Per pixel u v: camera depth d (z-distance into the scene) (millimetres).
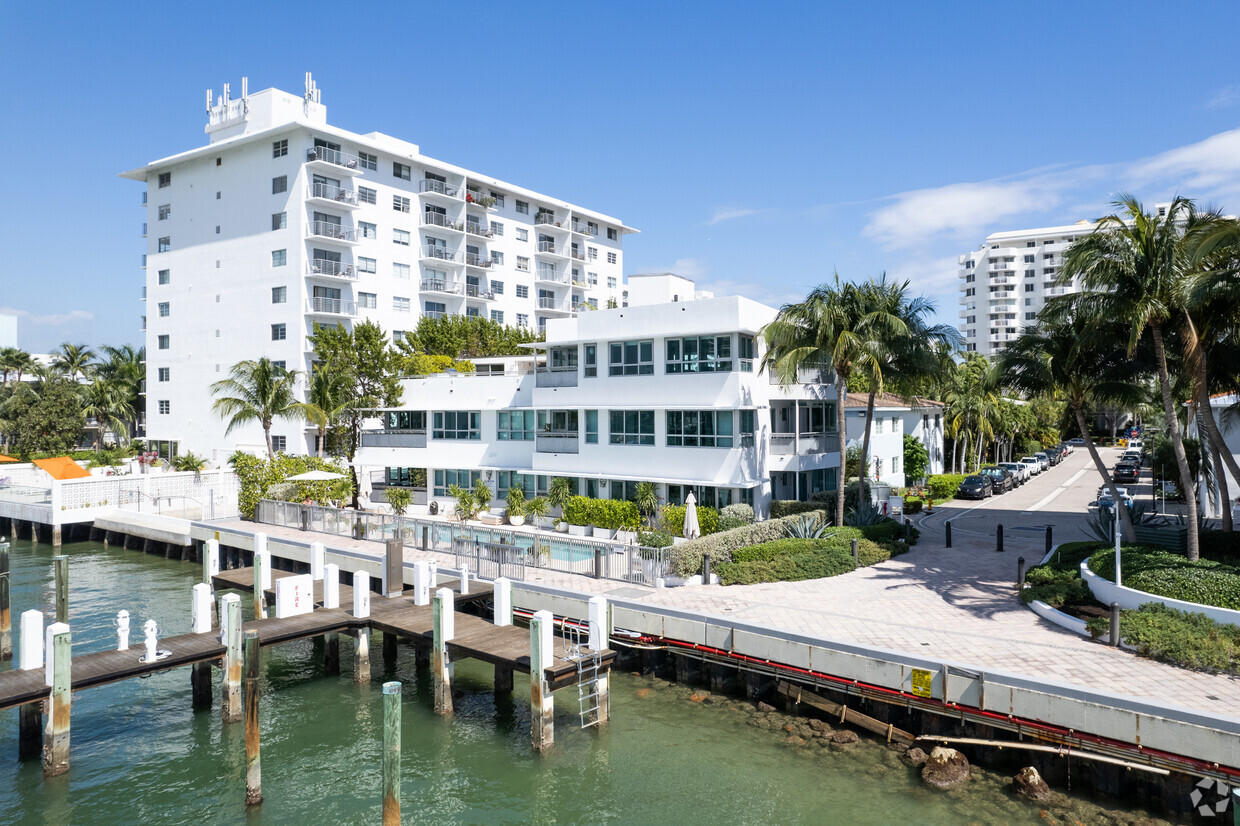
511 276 80125
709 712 18828
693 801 14891
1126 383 24969
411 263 68812
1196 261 19453
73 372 86375
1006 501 46469
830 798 14734
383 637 23375
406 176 68812
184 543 37500
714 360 32844
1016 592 23109
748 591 23594
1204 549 22422
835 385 40156
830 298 30875
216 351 65312
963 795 14547
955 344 32656
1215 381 24906
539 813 14641
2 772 16547
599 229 93625
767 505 34250
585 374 37062
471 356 63688
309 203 60312
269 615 25234
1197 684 15172
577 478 37375
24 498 45406
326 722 18953
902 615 20656
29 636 18078
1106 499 40969
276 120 63594
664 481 33719
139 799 15406
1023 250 149125
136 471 59375
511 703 19922
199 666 19766
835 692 17844
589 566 25953
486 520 39125
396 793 13531
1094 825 13383
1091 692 14281
